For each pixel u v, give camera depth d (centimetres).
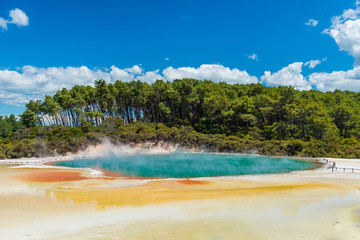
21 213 1761
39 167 4756
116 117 9638
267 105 8219
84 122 8488
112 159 6206
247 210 1812
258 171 4259
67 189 2628
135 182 3123
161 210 1820
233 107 8394
